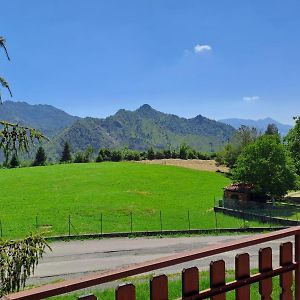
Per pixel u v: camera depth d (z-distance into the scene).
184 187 73.44
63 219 47.12
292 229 3.46
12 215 49.25
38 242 8.20
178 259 2.74
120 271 2.50
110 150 122.00
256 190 54.25
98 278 2.39
